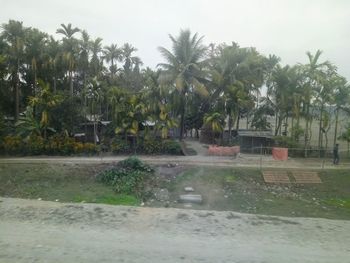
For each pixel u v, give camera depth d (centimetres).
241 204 1983
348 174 2441
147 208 1252
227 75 3656
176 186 2245
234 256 835
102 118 3800
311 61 3169
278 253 862
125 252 838
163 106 3153
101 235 950
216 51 3944
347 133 3170
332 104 3178
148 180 2323
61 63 4041
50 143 2961
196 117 4031
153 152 3022
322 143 3619
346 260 834
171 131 4184
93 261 780
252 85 3778
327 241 962
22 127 3106
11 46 3697
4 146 2933
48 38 4141
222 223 1093
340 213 1859
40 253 820
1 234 945
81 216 1123
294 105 3162
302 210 1897
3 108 3981
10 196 2033
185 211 1224
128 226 1032
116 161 2634
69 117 3194
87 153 2975
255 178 2372
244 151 3166
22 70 4091
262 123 3919
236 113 3375
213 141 3809
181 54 3453
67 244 880
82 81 4716
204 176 2380
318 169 2511
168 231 998
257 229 1047
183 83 3312
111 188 2202
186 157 2912
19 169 2442
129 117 3062
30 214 1134
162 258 810
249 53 3709
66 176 2367
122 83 5103
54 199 1977
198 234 980
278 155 2856
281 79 3253
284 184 2316
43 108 3106
